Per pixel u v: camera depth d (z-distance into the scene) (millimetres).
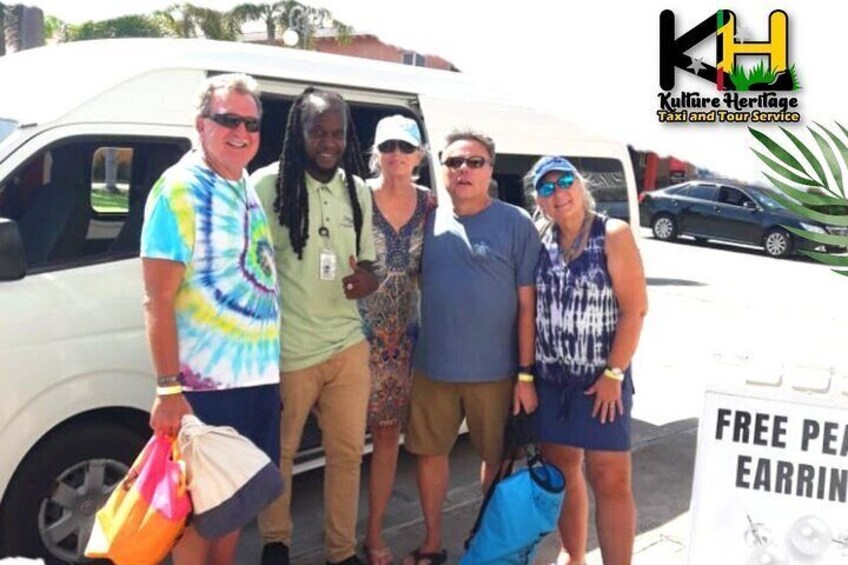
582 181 3164
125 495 2723
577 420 3193
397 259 3549
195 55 3863
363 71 4562
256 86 2953
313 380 3355
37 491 3309
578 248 3133
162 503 2635
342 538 3553
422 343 3547
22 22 7074
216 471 2684
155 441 2752
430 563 3799
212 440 2699
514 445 3430
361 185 3420
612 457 3188
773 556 2592
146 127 3600
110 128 3498
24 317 3201
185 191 2730
